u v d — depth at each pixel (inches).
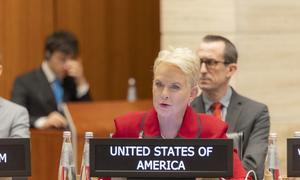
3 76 535.8
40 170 342.3
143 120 205.8
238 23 390.9
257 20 392.8
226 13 389.7
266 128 272.2
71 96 445.4
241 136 266.4
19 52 540.4
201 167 178.2
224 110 277.4
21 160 184.5
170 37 394.0
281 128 398.0
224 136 202.8
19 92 436.5
